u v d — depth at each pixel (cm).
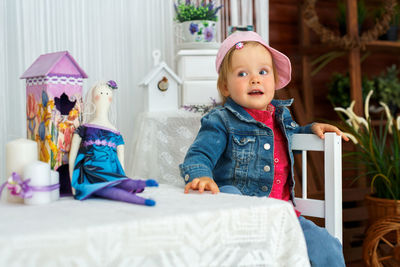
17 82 155
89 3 167
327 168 112
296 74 257
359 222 222
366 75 285
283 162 121
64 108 95
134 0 177
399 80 291
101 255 54
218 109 123
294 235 71
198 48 165
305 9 220
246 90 118
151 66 181
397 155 172
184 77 162
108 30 171
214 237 64
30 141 78
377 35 227
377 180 175
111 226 55
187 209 66
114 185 80
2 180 150
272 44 253
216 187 87
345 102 249
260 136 117
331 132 114
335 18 275
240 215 67
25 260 50
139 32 178
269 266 68
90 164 84
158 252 59
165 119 148
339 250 101
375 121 243
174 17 177
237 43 120
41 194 72
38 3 159
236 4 194
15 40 155
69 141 87
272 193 118
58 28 162
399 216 150
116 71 173
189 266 61
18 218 59
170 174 147
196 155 108
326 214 112
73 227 53
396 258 147
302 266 70
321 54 264
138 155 146
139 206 69
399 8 258
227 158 117
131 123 176
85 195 76
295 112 243
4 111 154
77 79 89
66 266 52
